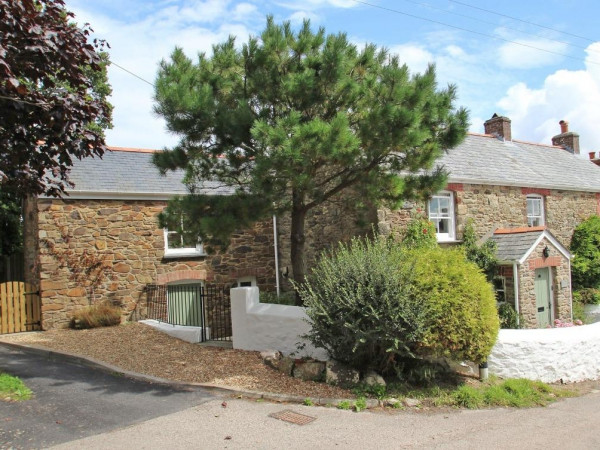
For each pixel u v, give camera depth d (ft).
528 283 41.63
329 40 26.73
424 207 41.22
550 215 53.52
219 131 26.25
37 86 27.37
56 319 38.24
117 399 20.67
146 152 48.80
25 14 20.47
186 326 35.12
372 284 22.24
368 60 27.89
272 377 23.75
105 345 31.50
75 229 39.42
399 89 25.45
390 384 22.89
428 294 21.93
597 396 24.16
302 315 27.12
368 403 20.65
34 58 21.80
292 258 31.37
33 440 16.20
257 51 27.27
